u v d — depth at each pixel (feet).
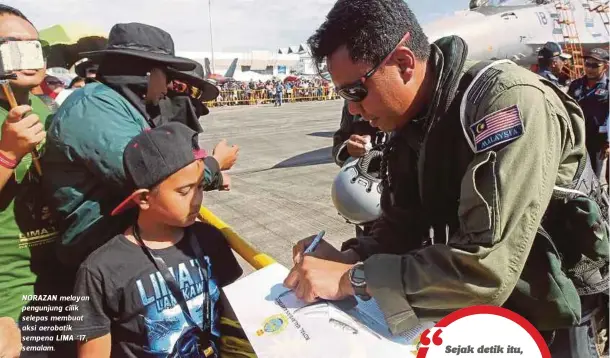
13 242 5.37
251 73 159.53
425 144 4.02
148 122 5.81
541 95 3.49
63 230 5.31
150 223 4.69
